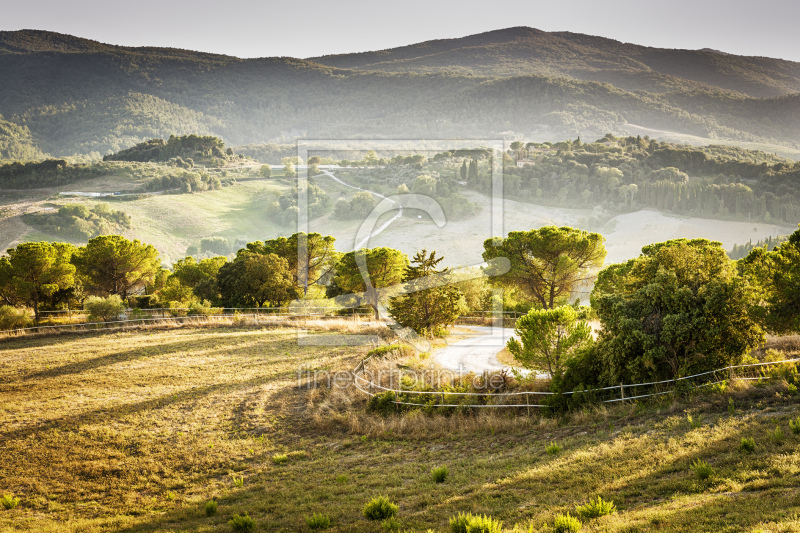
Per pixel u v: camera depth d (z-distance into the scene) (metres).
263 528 8.01
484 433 11.96
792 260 12.50
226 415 15.37
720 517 5.11
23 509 10.63
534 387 13.04
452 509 7.48
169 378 18.84
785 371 10.37
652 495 6.45
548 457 9.27
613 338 12.15
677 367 11.69
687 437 8.24
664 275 12.12
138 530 8.81
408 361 15.00
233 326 28.48
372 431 13.21
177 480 11.70
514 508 7.00
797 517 4.65
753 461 6.59
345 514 8.12
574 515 6.17
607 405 11.67
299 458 12.41
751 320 11.86
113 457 12.87
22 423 14.91
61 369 20.16
